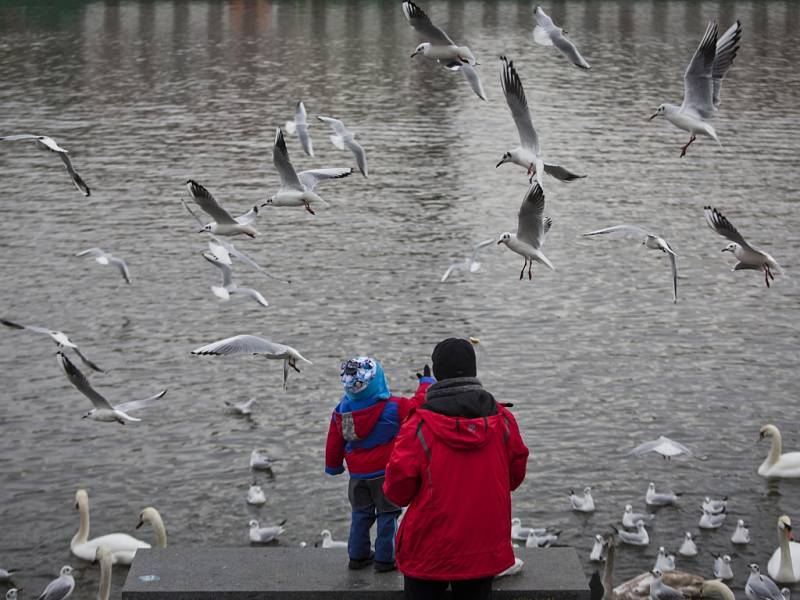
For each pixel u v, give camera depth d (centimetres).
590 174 5956
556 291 4347
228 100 7444
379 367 1330
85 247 4753
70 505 2855
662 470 3055
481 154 6347
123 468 3023
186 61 8588
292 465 3047
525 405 3400
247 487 2941
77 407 3362
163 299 4231
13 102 7225
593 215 5309
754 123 6975
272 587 1326
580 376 3609
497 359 3722
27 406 3362
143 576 1346
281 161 2259
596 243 4900
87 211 5212
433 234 5025
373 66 8531
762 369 3697
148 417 3300
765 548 2744
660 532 2783
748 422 3338
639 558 2680
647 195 5622
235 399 3422
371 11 11025
